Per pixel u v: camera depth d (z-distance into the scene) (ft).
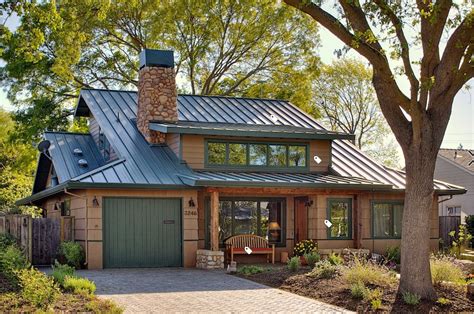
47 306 38.19
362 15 45.44
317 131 83.20
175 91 81.87
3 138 141.79
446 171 144.97
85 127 131.54
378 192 81.51
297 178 76.13
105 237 67.97
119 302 43.91
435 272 49.75
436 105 45.65
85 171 82.84
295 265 58.59
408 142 46.06
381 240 81.66
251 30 131.44
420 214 45.16
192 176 70.79
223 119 84.48
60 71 91.91
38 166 96.89
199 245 73.92
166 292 48.96
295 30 132.26
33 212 91.66
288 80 136.26
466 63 44.42
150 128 78.48
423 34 45.29
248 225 77.46
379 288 47.55
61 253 68.95
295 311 42.06
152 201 70.33
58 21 56.80
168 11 126.62
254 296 47.57
